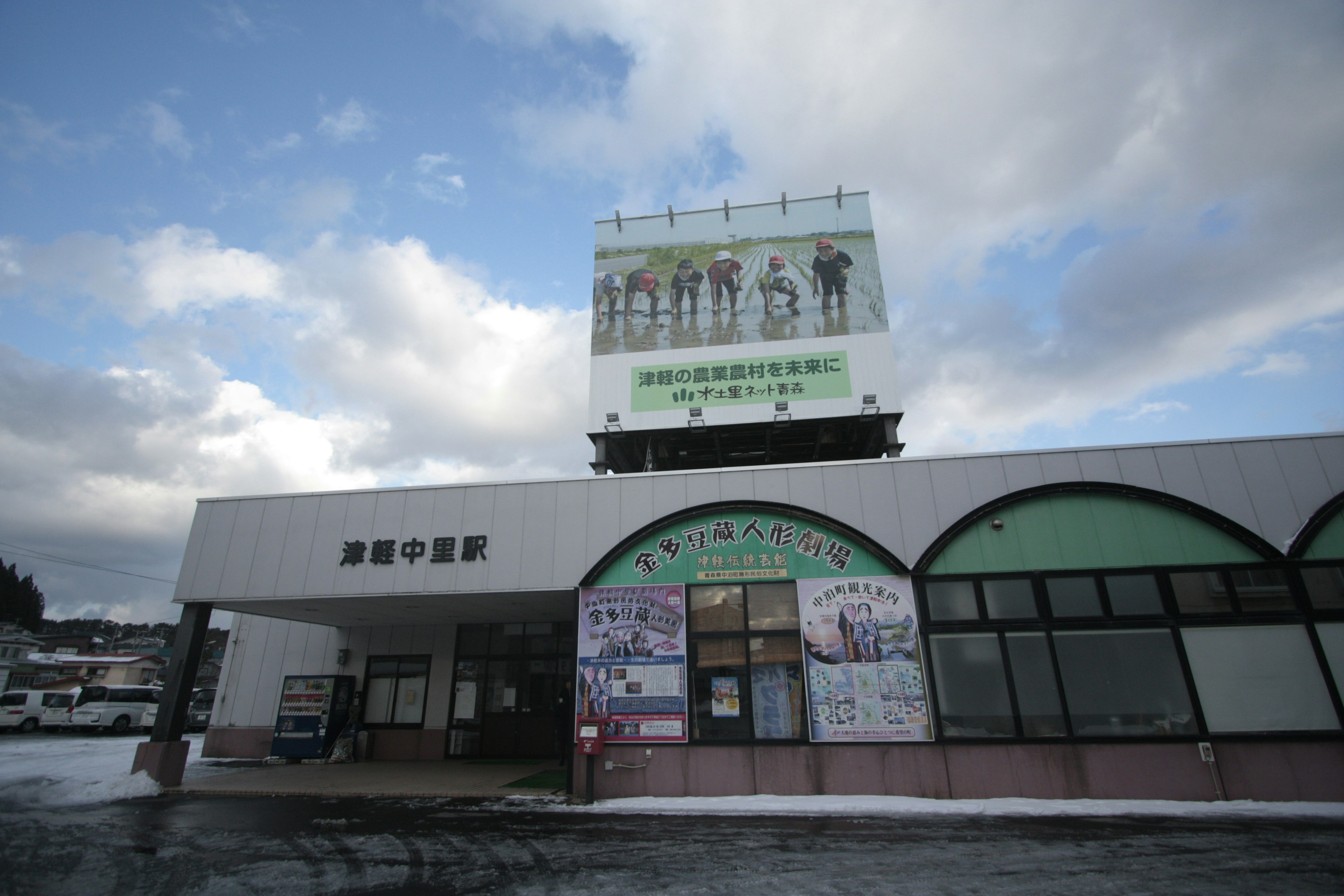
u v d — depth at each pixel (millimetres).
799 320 16328
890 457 15117
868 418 15367
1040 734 10125
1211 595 10414
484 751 15633
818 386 15711
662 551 11695
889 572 11062
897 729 10359
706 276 17047
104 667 45125
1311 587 10281
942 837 7980
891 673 10609
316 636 17000
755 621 11164
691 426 15750
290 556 12680
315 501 12984
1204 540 10648
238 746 16344
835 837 8055
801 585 11219
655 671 11117
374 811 9867
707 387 16062
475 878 6574
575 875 6664
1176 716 9984
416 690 16234
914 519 11281
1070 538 10906
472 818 9352
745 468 11984
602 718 10969
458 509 12531
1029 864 6840
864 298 16328
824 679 10711
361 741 15844
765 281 16797
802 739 10508
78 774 14000
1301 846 7352
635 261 17484
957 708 10359
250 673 16969
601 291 17328
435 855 7398
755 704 10797
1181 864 6730
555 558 11969
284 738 15508
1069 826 8422
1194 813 8961
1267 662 10070
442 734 15828
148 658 46906
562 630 16094
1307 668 9984
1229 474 10883
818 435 16312
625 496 12125
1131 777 9805
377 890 6234
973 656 10570
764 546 11492
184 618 12773
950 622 10719
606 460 16062
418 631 16625
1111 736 9992
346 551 12570
